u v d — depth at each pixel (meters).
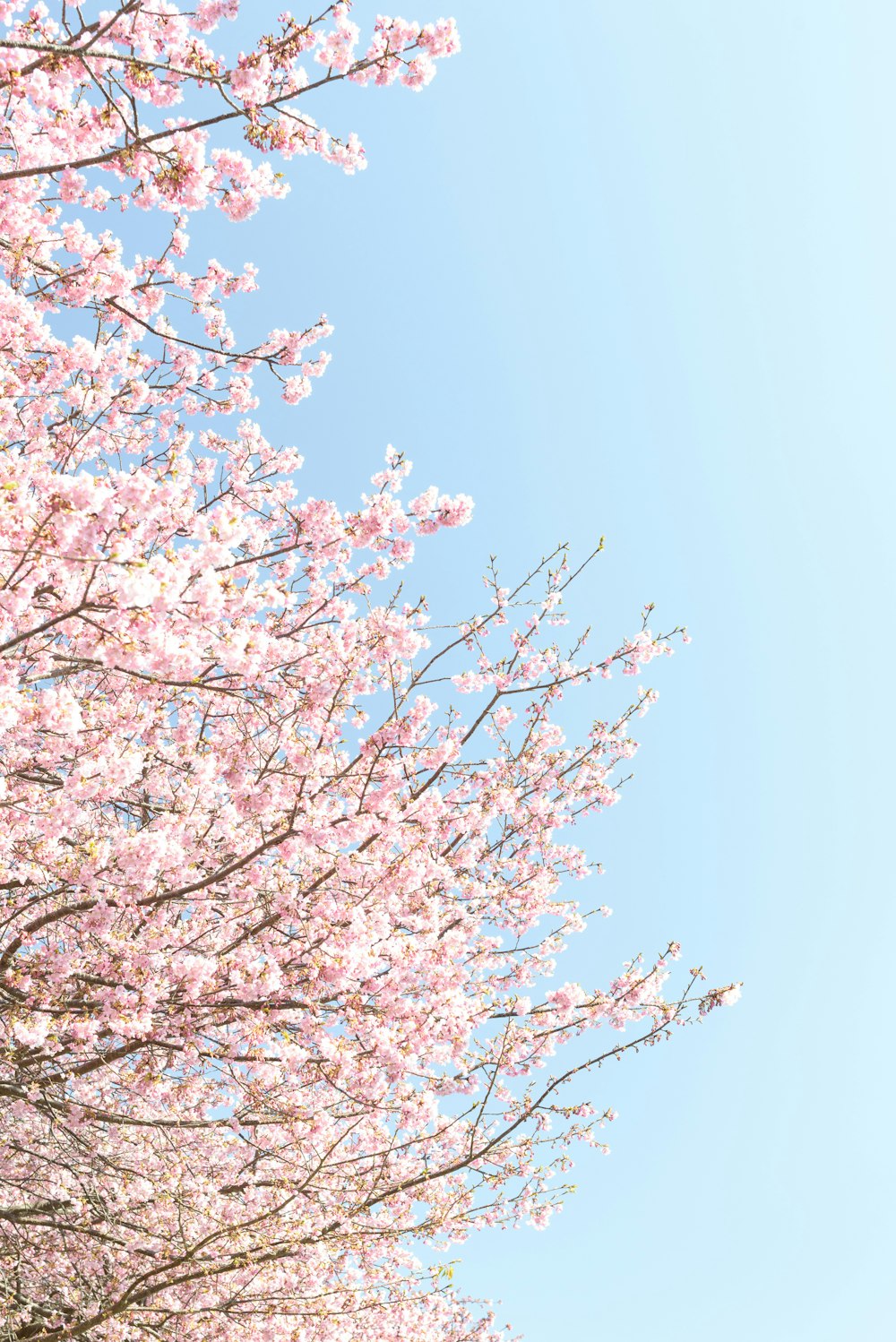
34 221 7.16
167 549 6.05
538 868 10.52
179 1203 7.07
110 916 6.56
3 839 6.34
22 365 7.69
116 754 6.75
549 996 9.23
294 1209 7.87
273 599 6.14
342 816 7.75
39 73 6.25
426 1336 10.29
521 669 10.35
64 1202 7.99
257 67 5.64
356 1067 7.27
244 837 8.04
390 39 6.16
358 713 7.95
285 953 7.39
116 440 8.97
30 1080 6.98
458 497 8.39
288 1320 7.92
